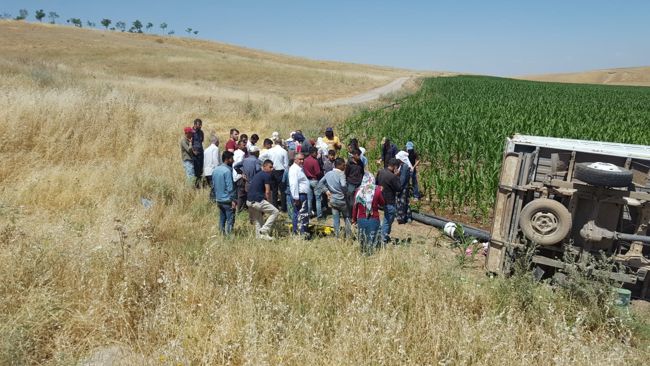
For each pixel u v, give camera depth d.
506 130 18.94
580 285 5.89
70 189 9.38
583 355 4.45
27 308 4.62
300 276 6.12
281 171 10.87
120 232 6.30
